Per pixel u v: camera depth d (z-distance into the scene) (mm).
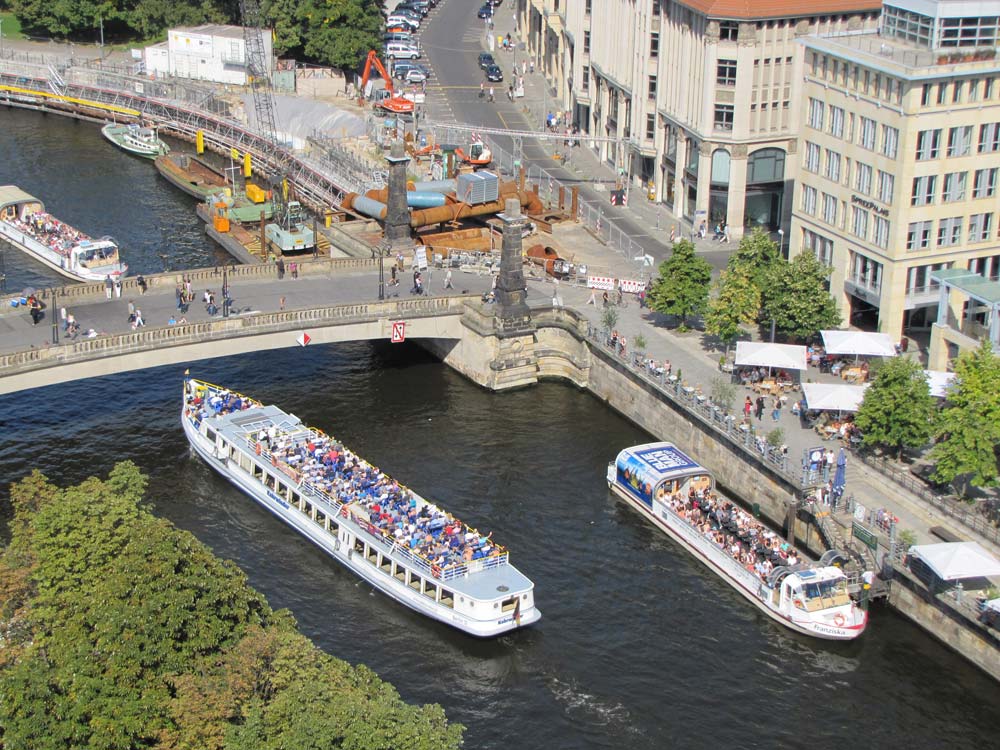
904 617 129500
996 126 162375
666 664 123562
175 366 172875
